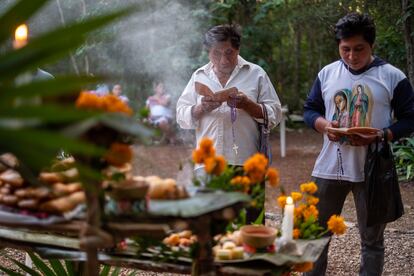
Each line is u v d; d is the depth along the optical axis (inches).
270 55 461.1
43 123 62.8
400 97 134.3
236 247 92.9
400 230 211.0
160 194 83.5
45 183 83.8
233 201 80.7
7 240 106.2
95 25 57.0
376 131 129.9
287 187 284.7
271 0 401.1
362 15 132.4
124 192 77.9
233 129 139.8
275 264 87.2
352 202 254.2
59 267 117.7
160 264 94.1
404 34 327.9
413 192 275.3
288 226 93.7
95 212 75.2
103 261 97.3
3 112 54.2
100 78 59.6
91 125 66.4
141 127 70.4
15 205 87.4
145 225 77.7
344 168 136.9
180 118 146.5
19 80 64.0
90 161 75.7
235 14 414.0
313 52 493.0
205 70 147.4
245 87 143.5
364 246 141.2
